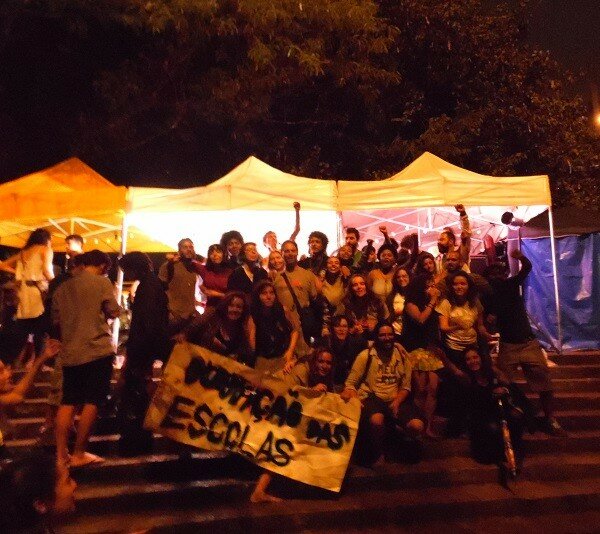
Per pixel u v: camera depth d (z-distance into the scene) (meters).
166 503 6.97
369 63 18.03
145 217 11.83
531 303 13.20
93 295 7.10
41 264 9.66
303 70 15.96
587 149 21.52
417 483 7.70
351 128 19.78
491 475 7.90
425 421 8.36
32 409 8.48
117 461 7.38
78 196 10.59
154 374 9.80
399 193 11.31
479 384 8.20
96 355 6.97
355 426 7.62
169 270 9.12
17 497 2.55
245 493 7.28
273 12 14.83
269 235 10.97
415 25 20.23
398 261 10.36
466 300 8.66
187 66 15.88
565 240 12.86
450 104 20.91
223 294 9.06
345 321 8.51
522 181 11.43
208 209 10.86
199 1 14.36
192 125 16.95
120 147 16.22
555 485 7.82
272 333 7.98
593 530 6.89
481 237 14.05
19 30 15.60
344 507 7.04
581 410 9.50
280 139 18.25
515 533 6.83
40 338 9.68
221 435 7.48
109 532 6.16
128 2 14.32
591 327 12.55
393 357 8.03
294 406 7.64
